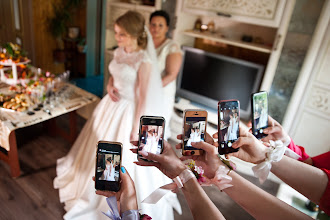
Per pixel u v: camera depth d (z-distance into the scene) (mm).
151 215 1972
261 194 843
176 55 2564
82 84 4695
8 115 2178
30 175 2424
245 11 2469
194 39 3342
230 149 993
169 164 787
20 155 2660
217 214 650
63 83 2842
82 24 4672
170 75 2568
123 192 807
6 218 1991
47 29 4434
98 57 5082
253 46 2598
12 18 4422
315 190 911
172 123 3150
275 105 2600
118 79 2188
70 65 5000
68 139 2953
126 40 2045
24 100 2336
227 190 876
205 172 935
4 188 2250
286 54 2393
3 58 2467
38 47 4441
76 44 4734
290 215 787
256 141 979
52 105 2379
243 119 2936
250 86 2775
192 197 706
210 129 2938
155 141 975
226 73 2893
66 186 2295
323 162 1128
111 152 876
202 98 3146
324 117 2371
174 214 2139
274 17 2324
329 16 2105
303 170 942
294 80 2422
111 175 854
